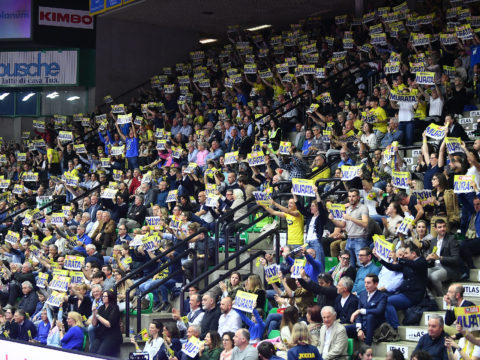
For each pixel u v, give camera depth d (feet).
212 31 113.50
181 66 107.14
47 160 92.99
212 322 43.70
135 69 109.40
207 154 74.84
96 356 29.01
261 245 55.93
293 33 95.71
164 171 73.87
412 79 72.28
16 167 98.12
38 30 105.09
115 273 54.19
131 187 76.43
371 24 89.45
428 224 47.26
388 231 46.42
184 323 45.83
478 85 65.31
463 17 75.46
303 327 35.35
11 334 53.88
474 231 45.34
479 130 59.41
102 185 77.71
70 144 91.81
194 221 58.65
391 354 33.06
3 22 106.01
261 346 35.50
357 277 42.68
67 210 71.10
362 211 45.42
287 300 43.50
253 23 107.65
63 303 55.16
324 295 41.22
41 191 85.66
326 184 58.95
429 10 87.04
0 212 80.74
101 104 106.93
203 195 61.46
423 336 35.22
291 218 49.26
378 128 64.13
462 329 32.01
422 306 40.22
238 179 60.54
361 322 38.52
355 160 57.77
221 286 46.68
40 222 76.38
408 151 61.11
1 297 63.10
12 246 68.59
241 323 42.47
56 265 59.47
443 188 46.78
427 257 42.24
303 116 75.66
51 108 108.78
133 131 83.30
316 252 46.09
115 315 47.88
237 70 92.12
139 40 109.60
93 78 106.52
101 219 65.46
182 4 97.71
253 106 84.79
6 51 108.37
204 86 96.02
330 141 64.49
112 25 107.86
